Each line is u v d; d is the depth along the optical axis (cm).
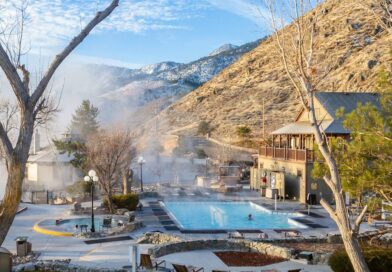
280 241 2338
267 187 4544
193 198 4378
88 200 4216
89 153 3512
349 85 8488
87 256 2106
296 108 12544
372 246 1881
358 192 1402
